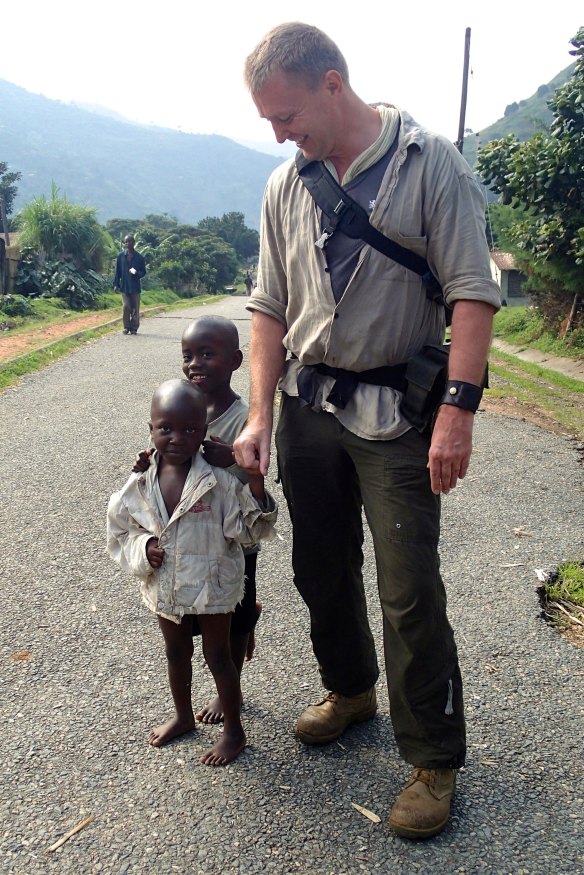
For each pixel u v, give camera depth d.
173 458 2.51
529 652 3.50
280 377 2.67
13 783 2.56
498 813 2.47
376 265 2.29
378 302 2.32
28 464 6.09
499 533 5.01
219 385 2.77
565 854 2.31
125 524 2.58
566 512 5.47
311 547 2.64
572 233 12.47
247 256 83.69
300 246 2.42
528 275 16.44
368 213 2.28
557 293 15.47
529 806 2.51
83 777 2.59
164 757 2.70
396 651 2.38
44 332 13.89
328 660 2.76
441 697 2.37
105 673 3.22
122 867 2.23
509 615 3.86
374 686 2.90
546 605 4.01
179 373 10.29
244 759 2.70
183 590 2.48
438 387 2.27
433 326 2.41
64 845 2.30
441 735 2.38
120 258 14.40
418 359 2.32
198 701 3.03
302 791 2.54
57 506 5.19
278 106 2.20
